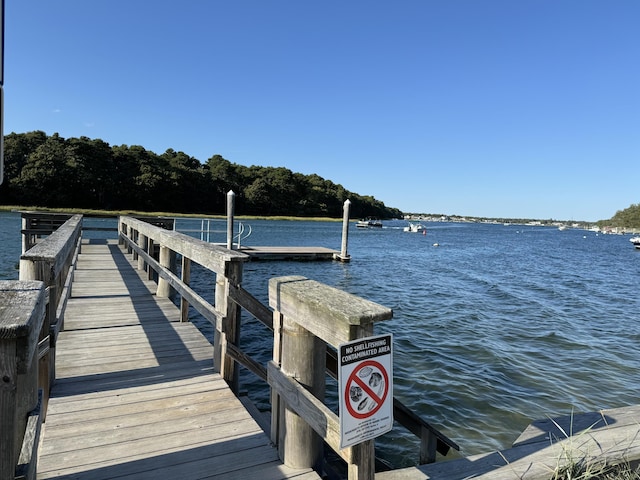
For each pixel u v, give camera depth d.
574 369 6.84
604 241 75.38
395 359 6.80
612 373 6.75
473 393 5.59
